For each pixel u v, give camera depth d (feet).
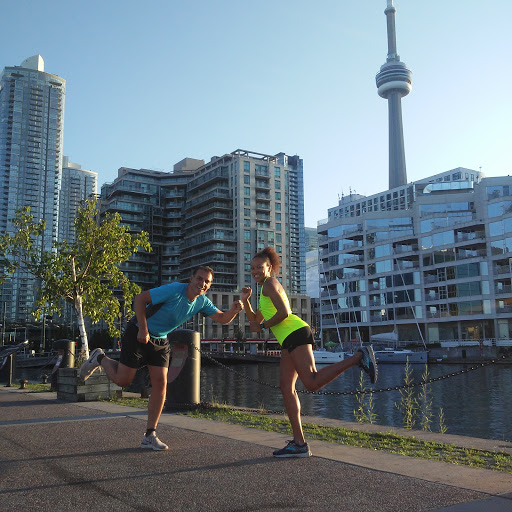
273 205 377.71
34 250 57.21
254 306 350.64
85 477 13.58
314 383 15.20
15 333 411.75
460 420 63.31
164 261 402.52
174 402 30.81
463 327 237.25
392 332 251.19
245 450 17.31
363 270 278.46
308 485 12.80
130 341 17.53
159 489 12.41
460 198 250.37
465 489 12.48
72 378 35.63
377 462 15.53
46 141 547.49
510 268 218.59
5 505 11.19
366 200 518.37
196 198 388.98
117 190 400.88
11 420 25.23
